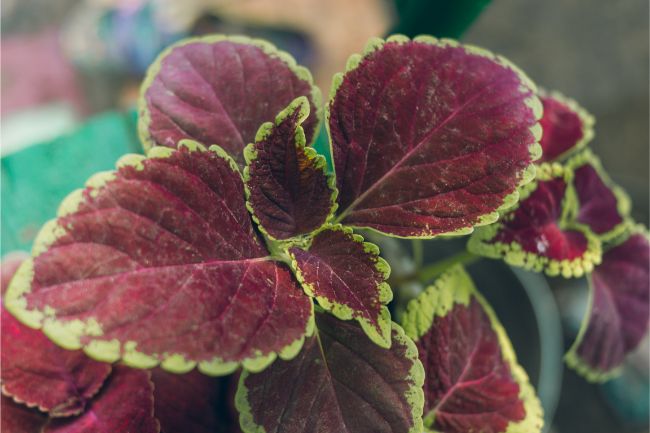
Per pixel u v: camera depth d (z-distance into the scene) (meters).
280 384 0.32
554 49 0.96
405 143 0.33
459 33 0.39
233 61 0.34
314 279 0.31
